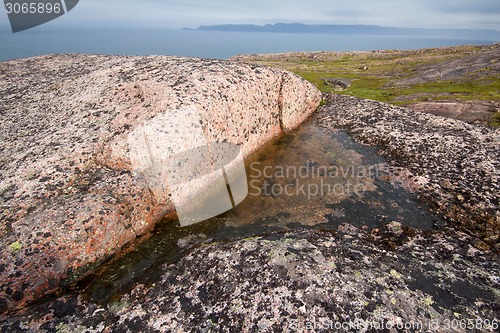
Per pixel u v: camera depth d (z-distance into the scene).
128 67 15.55
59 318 6.96
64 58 20.61
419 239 9.38
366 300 6.92
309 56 136.12
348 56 129.38
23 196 9.29
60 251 8.00
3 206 8.92
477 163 12.89
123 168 10.74
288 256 8.12
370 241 9.28
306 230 9.80
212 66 14.65
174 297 7.30
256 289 7.25
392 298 6.99
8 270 7.43
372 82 62.00
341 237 9.38
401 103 36.66
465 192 11.35
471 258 8.52
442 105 29.92
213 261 8.20
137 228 9.60
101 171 10.59
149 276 8.09
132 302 7.33
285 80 16.98
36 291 7.54
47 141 11.45
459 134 15.55
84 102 13.45
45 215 8.50
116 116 12.17
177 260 8.55
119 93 13.52
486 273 7.89
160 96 12.29
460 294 7.20
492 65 58.53
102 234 8.70
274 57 137.88
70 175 10.16
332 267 7.78
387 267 7.92
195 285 7.57
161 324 6.68
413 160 13.75
